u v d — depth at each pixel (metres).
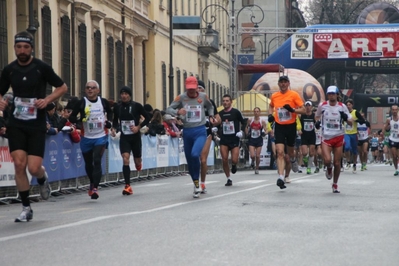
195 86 16.80
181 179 26.62
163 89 44.97
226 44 68.62
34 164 12.15
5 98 15.81
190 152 16.80
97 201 16.72
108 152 23.47
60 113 21.27
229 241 9.78
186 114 16.80
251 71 45.06
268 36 84.94
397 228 11.23
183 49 50.66
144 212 13.20
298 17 99.69
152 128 28.17
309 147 29.73
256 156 29.62
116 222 11.73
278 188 19.25
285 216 12.54
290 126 18.28
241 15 85.75
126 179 18.58
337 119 17.77
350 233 10.62
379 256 8.87
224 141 21.27
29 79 12.02
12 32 24.91
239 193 17.42
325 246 9.49
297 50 48.09
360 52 47.47
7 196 17.09
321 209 13.75
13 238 10.20
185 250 9.11
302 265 8.23
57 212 13.98
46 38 27.41
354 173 29.75
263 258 8.61
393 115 27.56
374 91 109.50
